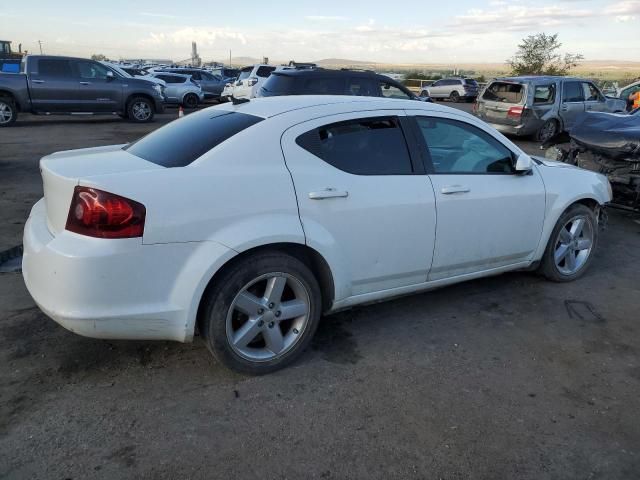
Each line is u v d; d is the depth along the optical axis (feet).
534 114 45.06
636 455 8.44
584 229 15.60
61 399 9.27
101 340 11.21
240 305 9.70
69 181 8.67
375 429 8.82
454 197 12.09
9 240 17.19
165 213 8.73
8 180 26.32
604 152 21.84
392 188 11.16
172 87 76.23
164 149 10.42
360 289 11.32
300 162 10.24
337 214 10.38
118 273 8.53
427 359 11.11
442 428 8.91
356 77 33.53
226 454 8.14
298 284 10.21
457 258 12.59
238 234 9.24
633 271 16.83
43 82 49.11
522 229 13.73
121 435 8.45
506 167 13.51
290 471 7.86
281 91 32.45
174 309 9.02
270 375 10.30
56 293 8.59
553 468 8.10
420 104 12.40
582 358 11.37
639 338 12.37
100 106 52.85
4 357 10.47
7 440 8.22
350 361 10.92
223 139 9.98
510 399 9.79
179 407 9.20
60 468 7.72
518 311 13.57
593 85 48.62
